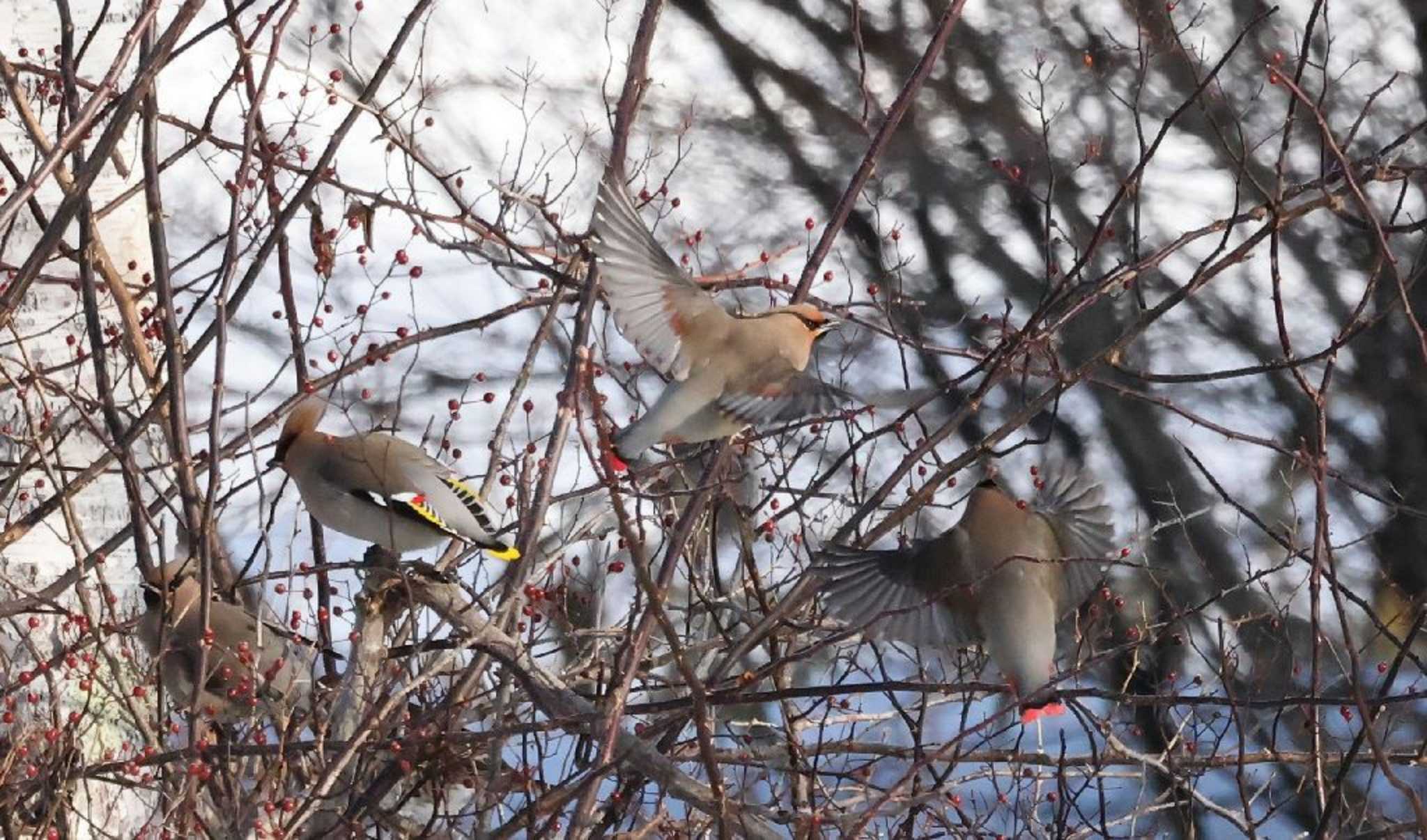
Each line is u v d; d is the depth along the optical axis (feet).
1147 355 84.43
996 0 88.38
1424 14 83.30
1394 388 81.41
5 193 36.58
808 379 27.99
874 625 29.27
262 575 31.27
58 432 39.52
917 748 33.24
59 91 41.75
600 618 37.09
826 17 90.53
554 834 34.96
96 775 31.99
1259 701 30.96
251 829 30.19
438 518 32.58
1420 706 52.19
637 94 35.78
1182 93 85.25
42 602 33.30
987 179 87.97
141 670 34.17
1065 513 30.25
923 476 41.75
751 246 89.04
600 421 25.82
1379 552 74.54
